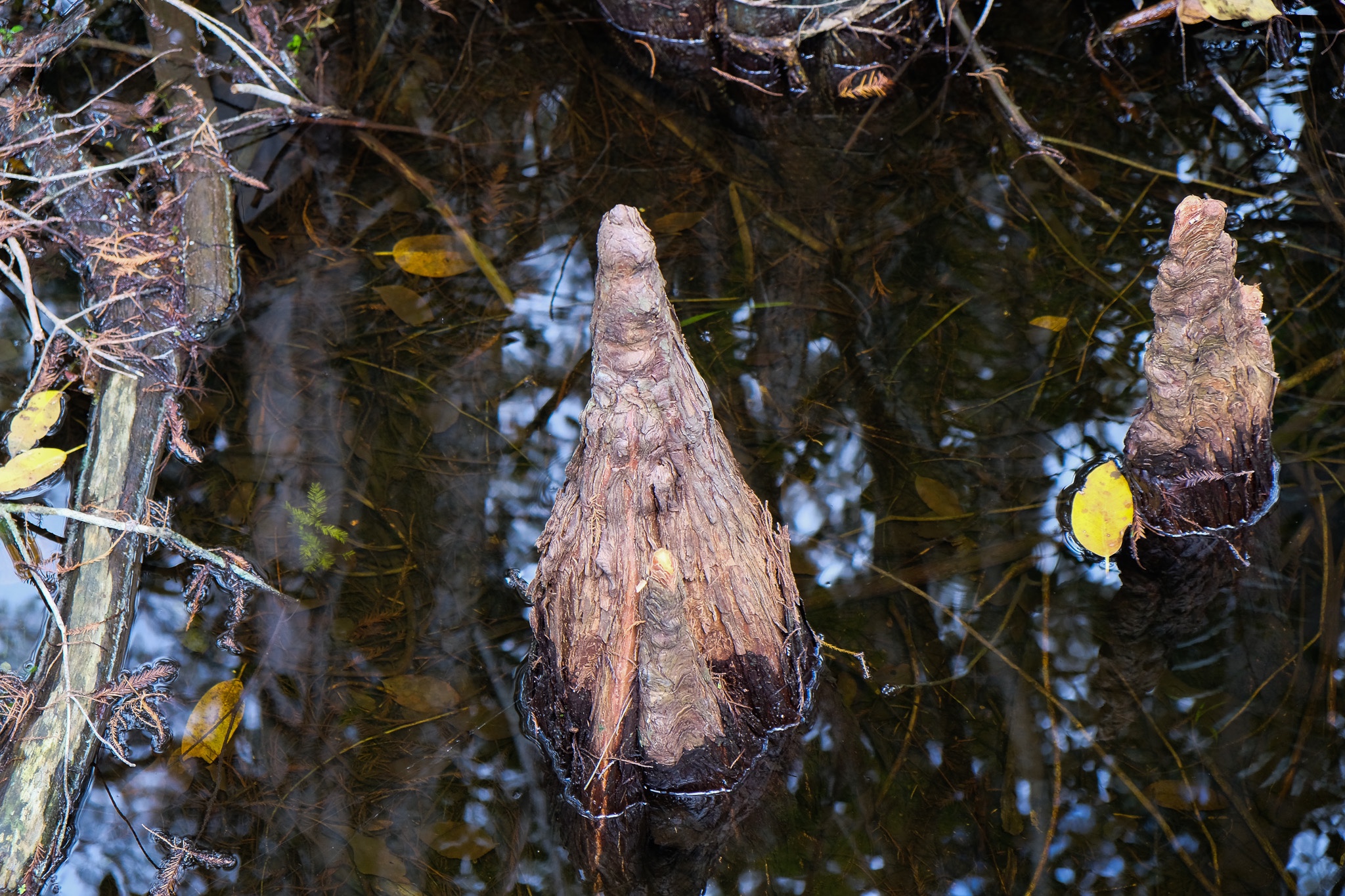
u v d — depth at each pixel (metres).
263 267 3.39
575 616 2.00
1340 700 2.20
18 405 3.00
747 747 2.18
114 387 2.98
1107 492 2.53
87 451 2.88
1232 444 2.42
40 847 2.16
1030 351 2.95
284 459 2.87
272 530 2.71
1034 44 4.02
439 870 2.06
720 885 2.06
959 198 3.45
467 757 2.23
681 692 1.94
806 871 2.05
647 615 1.81
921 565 2.50
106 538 2.65
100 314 3.21
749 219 3.44
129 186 3.54
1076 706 2.23
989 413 2.81
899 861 2.04
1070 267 3.17
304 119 3.86
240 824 2.16
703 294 3.19
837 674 2.32
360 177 3.68
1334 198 3.30
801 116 3.87
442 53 4.17
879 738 2.21
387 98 3.97
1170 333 2.25
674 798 2.15
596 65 4.13
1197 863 1.97
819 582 2.48
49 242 3.47
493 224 3.48
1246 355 2.35
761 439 2.79
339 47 4.15
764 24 3.93
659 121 3.87
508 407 2.94
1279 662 2.28
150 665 2.46
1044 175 3.50
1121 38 3.96
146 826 2.18
